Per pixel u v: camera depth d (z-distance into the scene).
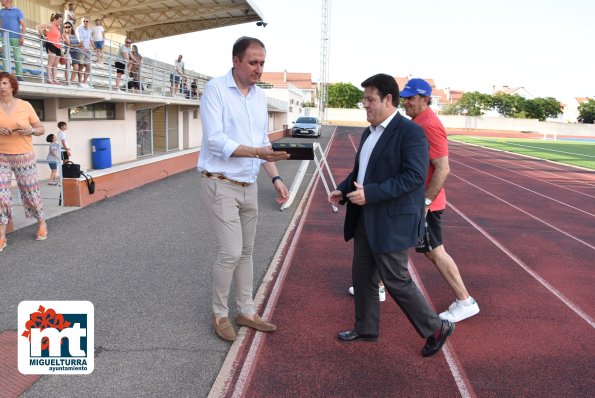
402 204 3.24
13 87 5.56
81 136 12.72
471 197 11.77
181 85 19.55
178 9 19.25
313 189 11.86
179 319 4.07
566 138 57.09
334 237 7.17
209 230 7.18
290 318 4.22
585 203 11.55
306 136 34.69
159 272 5.23
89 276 5.01
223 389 3.07
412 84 3.77
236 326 3.96
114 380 3.12
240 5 18.78
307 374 3.30
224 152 3.25
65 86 10.20
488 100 80.12
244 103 3.44
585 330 4.21
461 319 4.25
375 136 3.40
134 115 15.76
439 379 3.31
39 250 5.84
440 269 4.18
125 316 4.08
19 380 3.07
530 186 14.27
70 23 12.10
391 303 4.63
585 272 5.93
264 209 9.09
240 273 3.83
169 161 13.39
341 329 4.02
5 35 8.43
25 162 5.85
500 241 7.39
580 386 3.30
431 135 3.70
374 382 3.24
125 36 23.05
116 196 9.79
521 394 3.18
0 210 5.68
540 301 4.88
